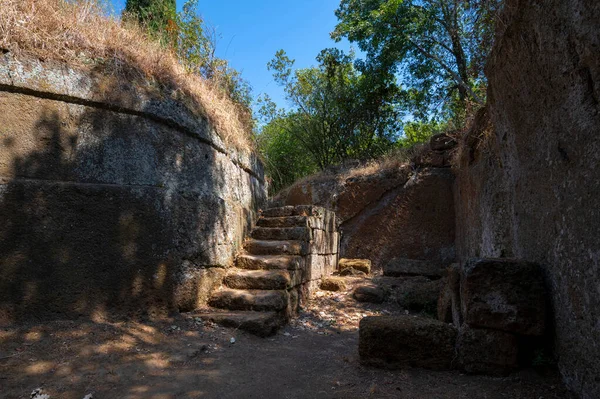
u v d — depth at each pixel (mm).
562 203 2787
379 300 6707
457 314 4301
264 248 6168
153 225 4430
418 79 12977
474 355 3182
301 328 5121
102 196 4070
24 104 3766
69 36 4156
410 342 3389
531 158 3393
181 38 6738
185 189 4973
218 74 6754
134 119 4469
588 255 2430
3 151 3631
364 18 12852
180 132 5031
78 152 4035
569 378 2740
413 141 14484
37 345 3279
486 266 3205
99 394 2762
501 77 3703
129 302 4156
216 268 5316
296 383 3234
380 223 9086
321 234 7719
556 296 2932
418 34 11953
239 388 3080
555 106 2830
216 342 4047
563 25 2502
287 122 15562
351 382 3205
